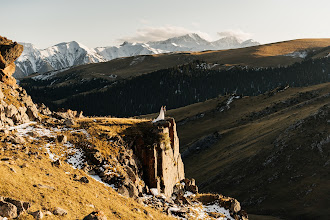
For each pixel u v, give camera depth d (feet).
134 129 193.77
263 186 413.18
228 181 444.96
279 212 364.99
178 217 157.28
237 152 514.27
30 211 94.73
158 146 184.96
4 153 132.77
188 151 597.93
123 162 166.09
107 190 141.69
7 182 106.11
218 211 190.08
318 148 438.81
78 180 136.77
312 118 491.72
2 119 163.22
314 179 396.78
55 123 187.42
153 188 175.01
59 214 101.40
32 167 129.08
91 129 181.88
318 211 349.61
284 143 464.65
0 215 86.99
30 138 157.28
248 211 384.47
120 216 122.01
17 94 188.14
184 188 210.79
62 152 155.02
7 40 205.87
